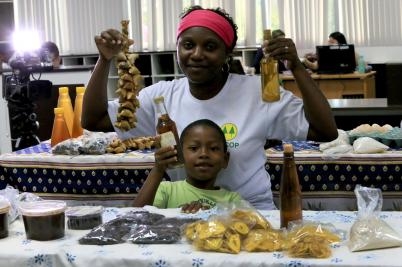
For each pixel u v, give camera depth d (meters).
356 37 7.88
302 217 1.52
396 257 1.24
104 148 2.75
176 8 8.28
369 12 7.80
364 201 1.42
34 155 2.78
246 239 1.33
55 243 1.41
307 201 2.67
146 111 2.02
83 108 1.94
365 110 3.97
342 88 6.80
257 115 1.92
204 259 1.27
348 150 2.62
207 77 1.86
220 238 1.32
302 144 2.84
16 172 2.77
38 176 2.76
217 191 1.90
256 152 1.95
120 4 8.41
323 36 7.94
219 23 1.83
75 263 1.31
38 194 2.76
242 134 1.92
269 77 1.77
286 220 1.46
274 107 1.90
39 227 1.43
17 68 3.54
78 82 4.54
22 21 8.51
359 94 6.78
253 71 6.04
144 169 2.64
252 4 8.04
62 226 1.45
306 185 2.66
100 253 1.33
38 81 3.60
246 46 7.98
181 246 1.36
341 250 1.30
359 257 1.24
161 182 1.95
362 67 7.04
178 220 1.53
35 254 1.34
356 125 4.05
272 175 2.57
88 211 1.56
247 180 1.94
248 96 1.94
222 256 1.28
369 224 1.32
